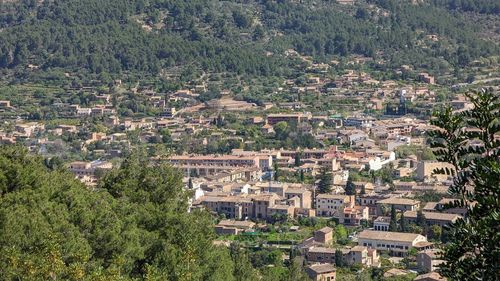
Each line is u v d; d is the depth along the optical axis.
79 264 83.69
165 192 131.88
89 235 98.19
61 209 99.69
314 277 180.88
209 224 129.62
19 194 100.19
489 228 42.31
